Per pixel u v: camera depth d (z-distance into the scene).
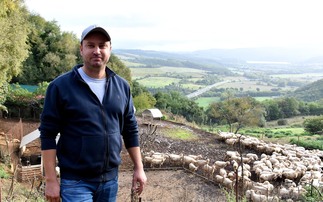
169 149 22.33
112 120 3.49
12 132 24.59
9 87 32.09
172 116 35.53
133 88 51.72
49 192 3.35
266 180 16.62
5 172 15.02
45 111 3.42
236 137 24.08
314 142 26.16
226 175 17.30
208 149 22.77
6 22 23.12
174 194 15.84
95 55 3.40
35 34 44.44
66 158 3.41
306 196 10.62
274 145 22.80
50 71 44.22
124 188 16.27
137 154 3.87
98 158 3.39
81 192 3.34
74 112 3.36
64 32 47.81
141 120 28.97
